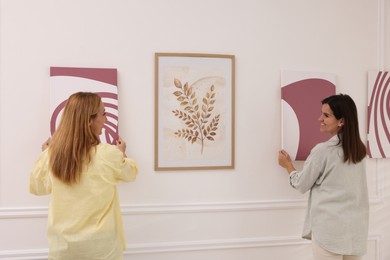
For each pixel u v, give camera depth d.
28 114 2.08
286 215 2.38
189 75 2.23
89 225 1.56
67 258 1.55
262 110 2.34
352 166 1.84
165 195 2.23
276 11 2.35
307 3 2.39
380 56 2.50
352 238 1.82
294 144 2.33
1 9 2.04
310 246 2.41
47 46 2.09
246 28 2.32
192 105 2.23
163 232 2.23
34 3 2.07
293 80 2.34
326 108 1.87
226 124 2.28
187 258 2.26
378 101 2.47
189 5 2.24
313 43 2.41
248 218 2.34
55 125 2.05
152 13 2.20
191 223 2.26
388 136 2.48
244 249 2.34
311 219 1.94
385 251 2.52
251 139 2.33
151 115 2.20
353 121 1.81
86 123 1.57
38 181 1.66
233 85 2.28
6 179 2.06
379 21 2.49
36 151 2.09
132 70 2.18
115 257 1.62
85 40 2.12
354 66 2.47
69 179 1.51
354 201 1.83
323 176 1.88
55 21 2.10
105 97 2.11
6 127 2.06
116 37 2.16
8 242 2.07
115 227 1.64
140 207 2.19
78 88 2.09
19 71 2.07
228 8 2.29
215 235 2.29
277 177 2.37
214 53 2.28
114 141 2.10
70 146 1.53
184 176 2.25
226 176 2.30
